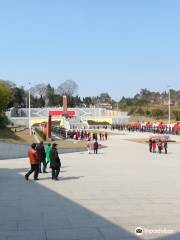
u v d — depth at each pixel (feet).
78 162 121.90
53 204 52.44
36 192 62.49
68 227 39.91
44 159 89.66
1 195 59.77
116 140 271.08
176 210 47.85
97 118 543.39
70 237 36.22
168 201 54.03
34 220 43.21
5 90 270.67
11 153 135.64
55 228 39.63
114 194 59.98
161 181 75.51
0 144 130.82
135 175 85.76
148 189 65.05
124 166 108.17
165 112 600.80
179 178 80.48
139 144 232.12
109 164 114.52
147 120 542.16
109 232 37.73
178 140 264.52
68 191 63.21
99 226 40.14
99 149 194.18
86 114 577.02
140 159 136.46
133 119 558.15
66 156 150.41
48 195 59.52
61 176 83.61
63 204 52.37
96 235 36.73
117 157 145.79
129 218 43.55
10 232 38.32
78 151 177.37
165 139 175.11
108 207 49.96
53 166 76.64
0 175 85.87
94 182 73.92
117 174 87.66
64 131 298.15
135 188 66.23
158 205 51.16
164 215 44.96
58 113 483.92
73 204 52.26
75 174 87.45
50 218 44.11
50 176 83.51
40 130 307.78
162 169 99.66
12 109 545.03
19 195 59.77
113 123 543.39
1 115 260.01
